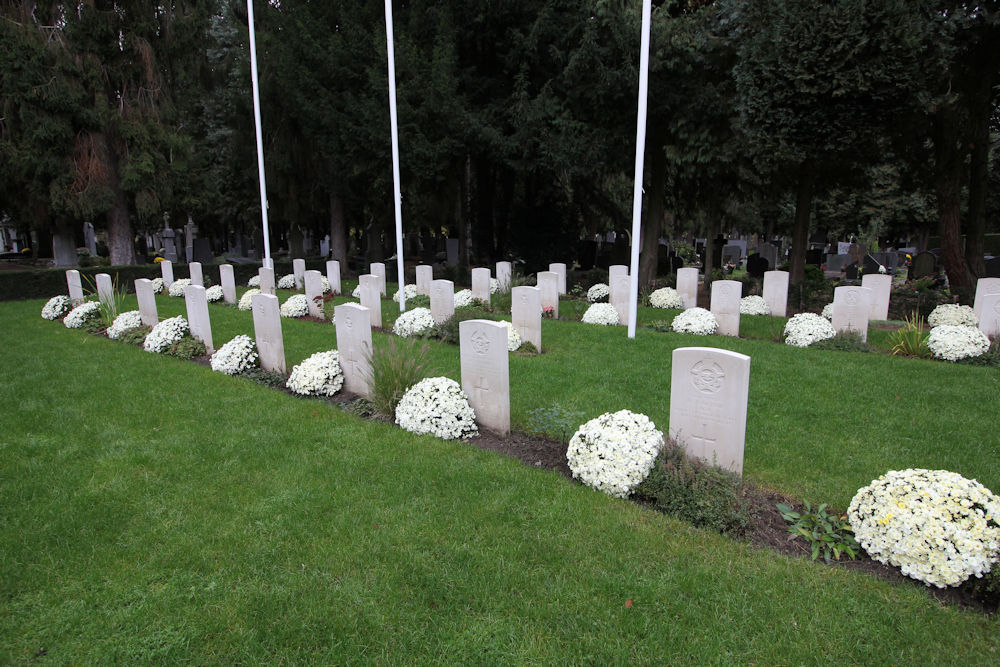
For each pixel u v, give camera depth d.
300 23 19.05
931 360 8.81
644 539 3.86
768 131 11.75
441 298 11.72
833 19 10.20
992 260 17.73
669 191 21.80
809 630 3.04
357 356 7.12
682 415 4.79
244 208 30.64
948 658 2.87
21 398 7.05
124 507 4.32
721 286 11.12
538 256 24.34
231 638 3.01
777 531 4.06
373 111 17.80
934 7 10.42
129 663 2.87
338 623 3.10
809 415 6.32
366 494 4.49
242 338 8.69
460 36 19.20
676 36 13.80
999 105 13.88
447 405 5.82
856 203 31.17
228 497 4.46
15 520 4.14
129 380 7.84
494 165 22.47
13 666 2.87
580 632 3.04
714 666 2.82
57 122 18.09
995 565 3.31
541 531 3.97
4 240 49.53
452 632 3.05
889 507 3.65
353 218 29.61
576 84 16.23
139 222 28.33
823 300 13.85
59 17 19.05
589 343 9.95
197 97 27.83
